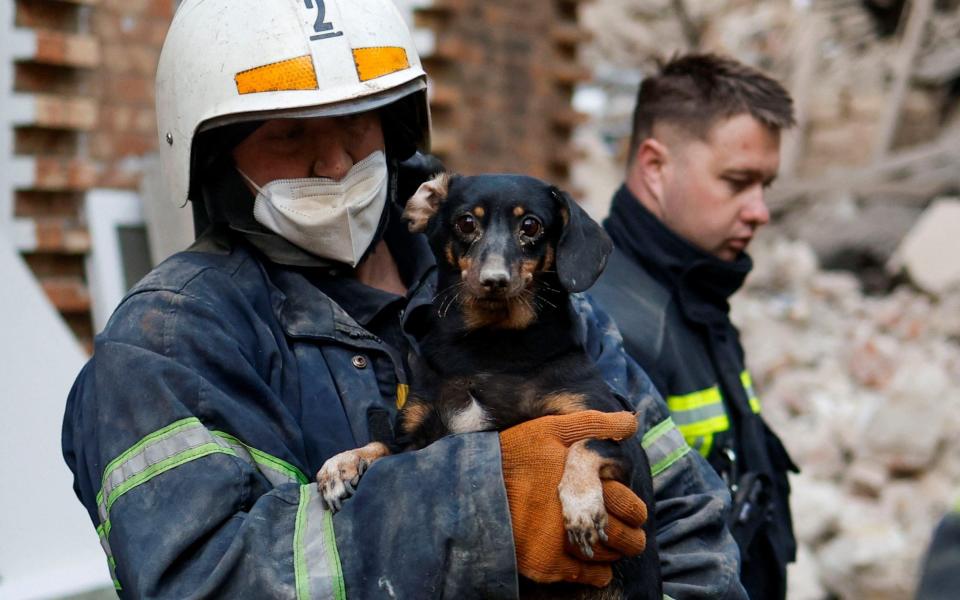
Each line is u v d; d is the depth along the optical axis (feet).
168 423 7.29
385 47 8.52
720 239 11.60
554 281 8.50
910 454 23.20
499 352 8.14
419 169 9.87
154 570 6.86
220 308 7.91
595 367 8.38
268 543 6.91
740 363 11.75
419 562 6.84
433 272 9.05
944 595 5.91
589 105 64.39
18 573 12.57
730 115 11.42
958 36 62.08
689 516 8.63
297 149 8.38
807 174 62.28
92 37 17.93
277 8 8.27
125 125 18.42
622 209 11.65
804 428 26.40
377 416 8.13
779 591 10.98
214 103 8.18
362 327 8.51
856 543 20.62
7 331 13.65
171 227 17.98
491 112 26.18
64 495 13.41
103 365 7.61
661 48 69.10
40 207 17.33
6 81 16.72
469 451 7.16
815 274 44.34
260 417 7.66
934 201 52.11
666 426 9.02
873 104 61.46
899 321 38.11
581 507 7.05
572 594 7.53
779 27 66.23
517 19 26.73
